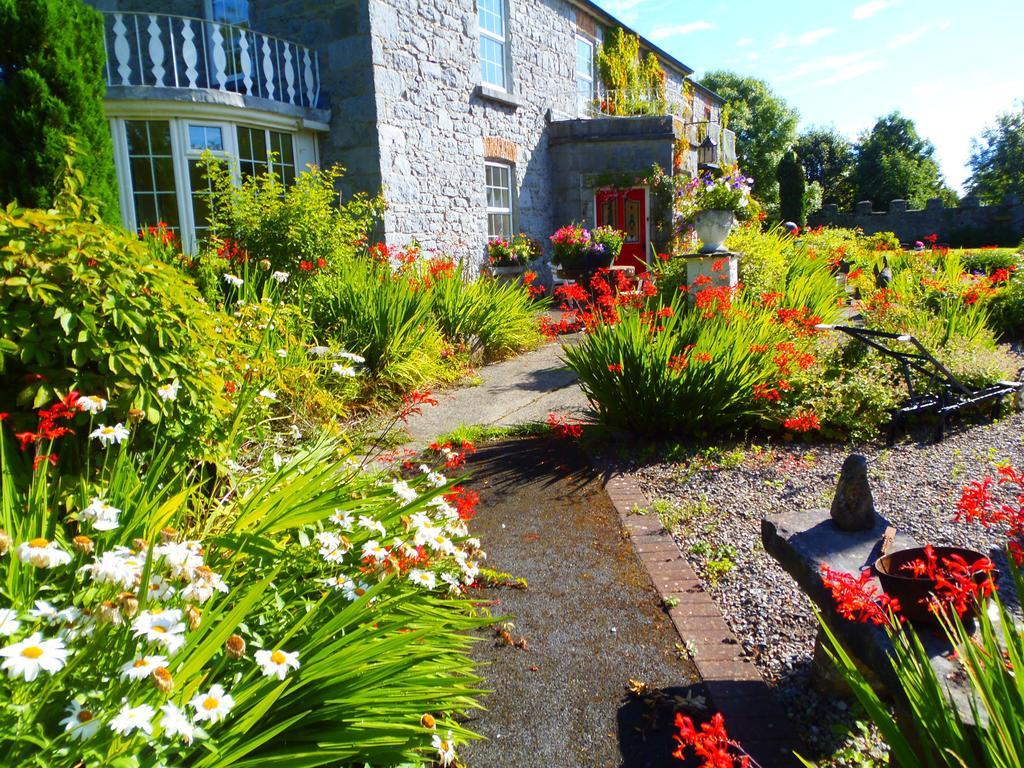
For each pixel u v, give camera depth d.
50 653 1.28
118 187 7.06
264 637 1.90
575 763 2.10
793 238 9.99
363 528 2.47
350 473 3.14
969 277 9.19
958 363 5.39
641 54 16.86
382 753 1.75
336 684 1.78
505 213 12.22
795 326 5.61
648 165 13.33
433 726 1.85
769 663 2.52
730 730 2.19
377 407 5.49
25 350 2.28
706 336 4.86
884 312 6.79
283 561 2.05
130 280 2.49
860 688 1.61
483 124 11.30
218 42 8.27
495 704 2.36
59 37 5.95
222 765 1.46
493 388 6.55
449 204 10.44
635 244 13.91
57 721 1.38
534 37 12.83
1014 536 1.91
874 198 39.84
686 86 19.45
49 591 1.74
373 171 9.05
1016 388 5.11
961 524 3.40
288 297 5.89
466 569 2.70
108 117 7.74
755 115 35.34
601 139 13.23
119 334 2.45
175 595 1.69
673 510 3.81
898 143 41.16
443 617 2.40
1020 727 1.30
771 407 4.86
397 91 9.30
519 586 3.12
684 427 4.86
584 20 14.66
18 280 2.24
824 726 2.18
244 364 3.50
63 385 2.36
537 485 4.27
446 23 10.29
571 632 2.76
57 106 5.91
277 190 6.54
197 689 1.55
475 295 7.77
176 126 8.00
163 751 1.38
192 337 2.73
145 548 1.72
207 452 2.72
